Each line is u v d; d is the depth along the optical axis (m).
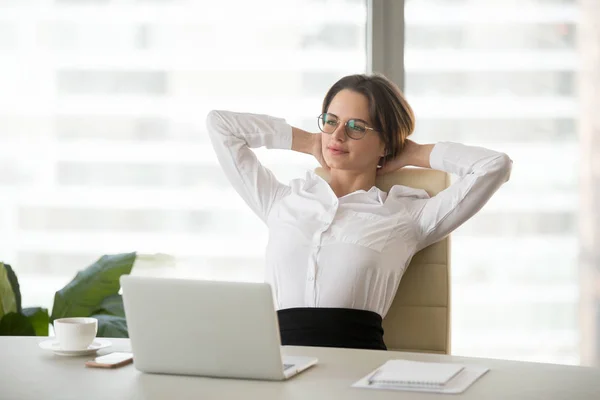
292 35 3.00
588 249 2.97
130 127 3.04
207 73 3.02
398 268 2.35
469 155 2.45
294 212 2.43
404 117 2.53
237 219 3.04
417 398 1.34
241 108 3.02
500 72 2.96
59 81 3.04
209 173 3.04
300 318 2.24
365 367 1.57
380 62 2.94
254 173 2.58
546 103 2.95
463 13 2.95
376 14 2.93
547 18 2.94
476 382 1.45
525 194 2.97
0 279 2.67
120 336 2.55
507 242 2.98
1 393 1.36
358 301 2.28
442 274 2.43
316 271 2.30
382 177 2.57
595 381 1.46
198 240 3.05
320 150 2.63
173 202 3.04
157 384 1.44
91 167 3.05
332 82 3.01
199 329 1.48
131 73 3.03
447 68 2.96
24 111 3.05
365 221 2.36
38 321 2.71
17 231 3.07
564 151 2.96
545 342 3.00
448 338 2.41
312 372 1.53
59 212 3.06
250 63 3.02
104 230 3.06
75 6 3.03
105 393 1.37
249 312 1.45
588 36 2.93
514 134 2.96
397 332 2.42
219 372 1.49
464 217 2.40
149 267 3.01
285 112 3.02
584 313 2.99
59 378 1.46
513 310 3.00
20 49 3.04
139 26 3.03
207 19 3.01
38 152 3.06
